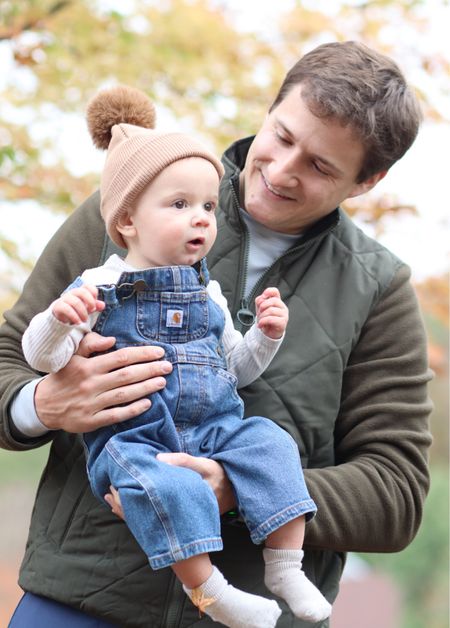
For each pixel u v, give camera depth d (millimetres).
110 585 2660
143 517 2387
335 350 2844
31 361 2447
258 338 2672
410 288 3010
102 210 2680
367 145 2816
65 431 2779
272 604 2432
